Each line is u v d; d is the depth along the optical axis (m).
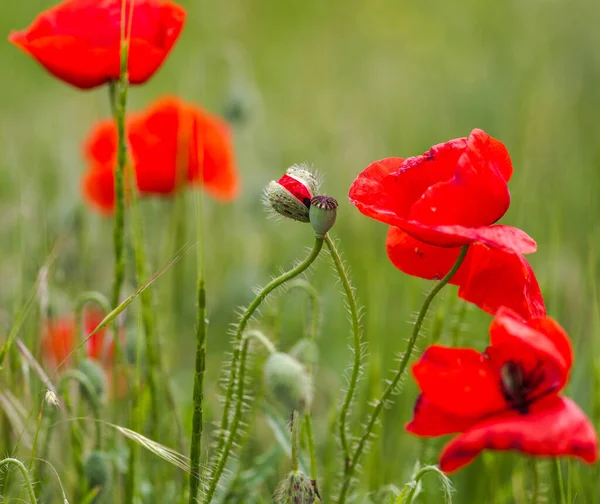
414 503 6.21
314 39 17.44
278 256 9.54
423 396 3.93
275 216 4.79
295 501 4.62
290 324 8.65
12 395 5.82
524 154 9.70
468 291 4.45
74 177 10.32
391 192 4.43
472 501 6.71
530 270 4.28
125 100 5.60
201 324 4.68
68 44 5.91
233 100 9.51
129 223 7.76
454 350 3.90
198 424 4.79
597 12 13.73
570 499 5.28
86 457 6.16
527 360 3.81
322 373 8.02
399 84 14.93
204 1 17.39
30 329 6.34
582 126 11.63
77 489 6.01
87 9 6.26
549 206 9.07
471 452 3.57
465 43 16.03
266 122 13.81
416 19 17.45
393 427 7.28
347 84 15.80
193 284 9.74
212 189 8.20
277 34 17.69
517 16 15.31
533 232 8.89
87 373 5.88
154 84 15.58
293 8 18.12
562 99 12.23
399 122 12.30
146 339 5.83
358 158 11.67
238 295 8.62
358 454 4.94
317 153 12.20
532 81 12.28
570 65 13.16
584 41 13.41
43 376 5.52
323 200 4.36
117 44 5.93
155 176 8.05
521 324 3.71
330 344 8.54
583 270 8.18
